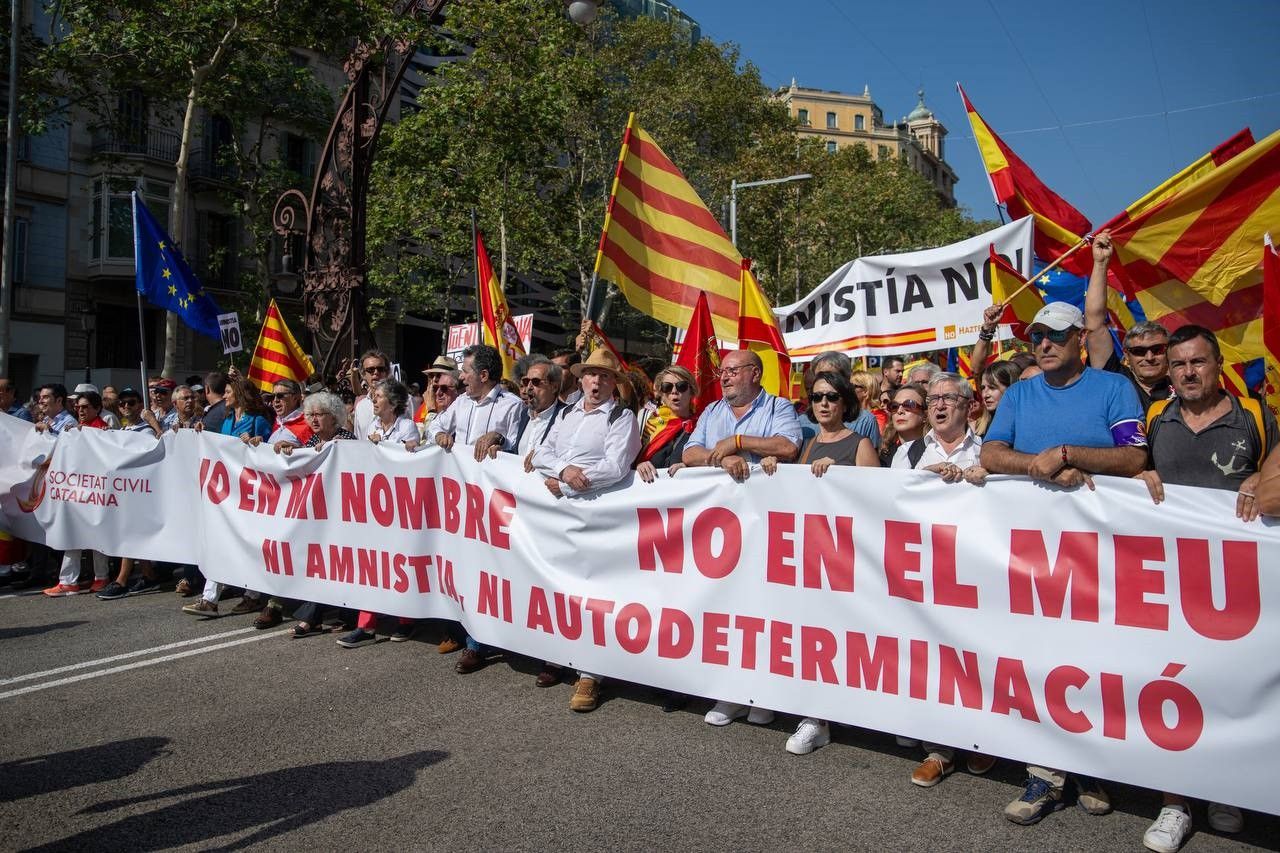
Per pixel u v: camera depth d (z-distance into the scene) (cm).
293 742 397
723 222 2916
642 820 325
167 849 304
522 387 523
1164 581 313
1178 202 477
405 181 2272
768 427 431
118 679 487
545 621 466
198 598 682
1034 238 621
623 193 604
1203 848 304
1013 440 359
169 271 885
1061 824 325
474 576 504
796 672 391
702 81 2858
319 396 597
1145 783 312
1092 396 342
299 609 584
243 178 2459
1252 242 472
